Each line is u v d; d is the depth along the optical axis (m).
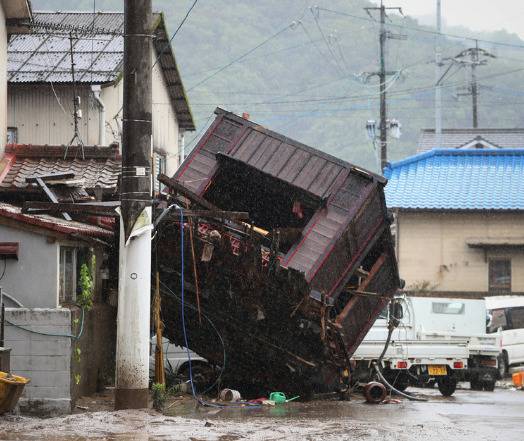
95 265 23.83
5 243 20.03
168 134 46.38
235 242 22.50
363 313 25.75
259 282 22.50
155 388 19.58
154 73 42.19
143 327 18.42
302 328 23.03
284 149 24.64
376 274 25.75
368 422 18.23
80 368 20.80
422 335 29.17
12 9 29.17
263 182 25.03
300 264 22.75
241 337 23.88
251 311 23.27
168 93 46.00
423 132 77.31
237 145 25.02
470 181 54.22
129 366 18.34
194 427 16.22
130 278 18.42
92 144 35.59
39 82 35.31
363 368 28.12
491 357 32.41
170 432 15.48
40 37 38.50
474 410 22.38
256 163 24.58
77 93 35.94
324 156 24.17
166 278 23.48
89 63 36.38
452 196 53.22
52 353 19.34
